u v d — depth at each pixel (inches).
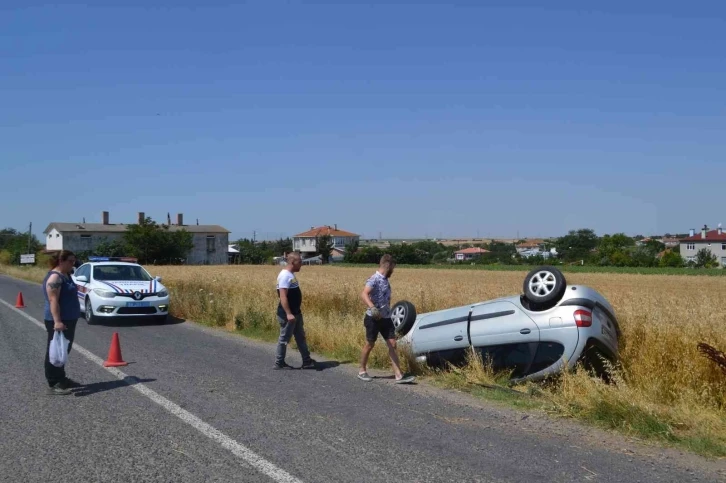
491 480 197.0
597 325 317.7
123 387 327.0
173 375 359.3
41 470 205.6
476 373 331.0
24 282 1514.5
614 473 204.1
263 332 541.3
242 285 863.7
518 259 3548.2
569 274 2324.1
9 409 283.0
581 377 293.0
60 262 317.4
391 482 195.0
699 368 306.3
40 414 274.1
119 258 746.2
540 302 326.0
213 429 250.2
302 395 310.3
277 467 207.5
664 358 322.7
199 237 3590.1
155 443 232.8
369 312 341.1
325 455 219.6
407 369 368.2
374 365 390.6
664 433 240.4
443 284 1027.3
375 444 232.1
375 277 344.2
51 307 309.3
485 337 338.3
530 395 305.9
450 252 4483.3
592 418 263.3
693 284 1581.0
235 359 416.8
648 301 497.4
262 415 271.6
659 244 4104.3
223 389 323.0
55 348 307.1
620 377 303.4
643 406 261.3
